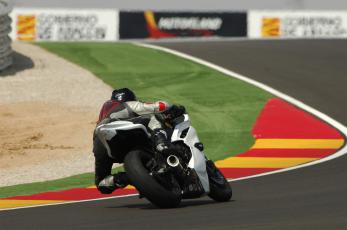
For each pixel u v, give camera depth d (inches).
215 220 1155.3
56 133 2610.7
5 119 2778.1
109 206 1387.8
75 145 2461.9
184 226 1112.8
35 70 3540.8
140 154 1326.3
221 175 1409.9
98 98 3132.4
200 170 1342.3
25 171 2118.6
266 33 5605.3
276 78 3555.6
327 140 2412.6
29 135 2591.0
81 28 5398.6
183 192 1327.5
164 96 3221.0
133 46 4451.3
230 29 5516.7
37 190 1791.3
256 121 2760.8
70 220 1217.4
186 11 5442.9
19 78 3373.5
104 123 1349.7
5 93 3137.3
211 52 4256.9
